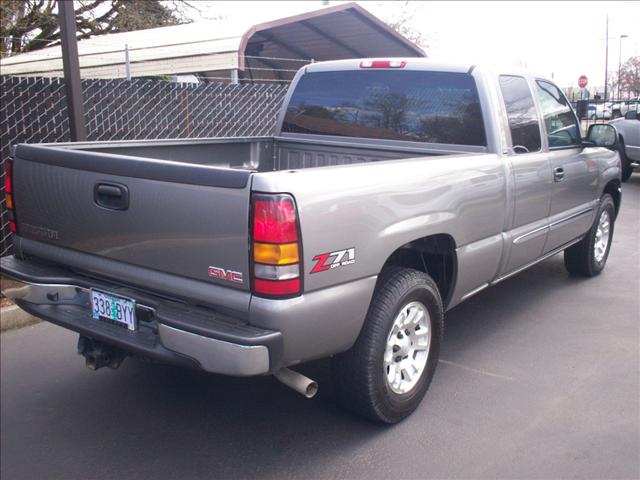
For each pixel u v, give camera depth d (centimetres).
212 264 289
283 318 277
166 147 454
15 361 460
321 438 351
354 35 1265
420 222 345
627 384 407
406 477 316
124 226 318
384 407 344
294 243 276
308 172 288
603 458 328
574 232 549
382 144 477
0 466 333
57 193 345
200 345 281
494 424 361
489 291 588
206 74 1269
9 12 946
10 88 612
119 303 322
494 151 421
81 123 573
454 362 440
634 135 1145
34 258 375
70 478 323
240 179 275
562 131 519
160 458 338
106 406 393
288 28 1202
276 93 916
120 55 1126
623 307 545
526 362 440
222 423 370
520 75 468
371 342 328
